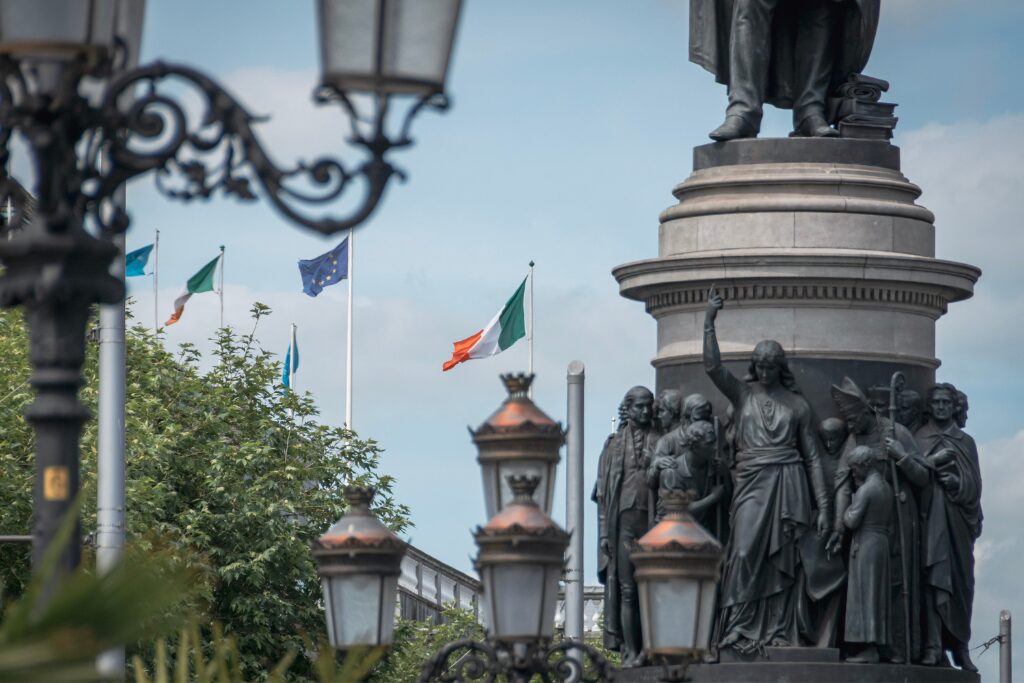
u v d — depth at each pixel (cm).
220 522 10075
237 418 10750
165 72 2369
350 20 2314
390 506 10962
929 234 4556
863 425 4366
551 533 3541
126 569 1602
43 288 2364
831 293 4419
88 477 8281
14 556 8656
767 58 4603
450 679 3644
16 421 8881
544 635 3553
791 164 4528
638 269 4547
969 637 4441
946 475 4375
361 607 3631
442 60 2334
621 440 4553
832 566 4319
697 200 4562
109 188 2392
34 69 2344
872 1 4588
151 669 8181
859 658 4312
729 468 4388
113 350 5291
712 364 4341
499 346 11544
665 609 3388
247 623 10025
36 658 1529
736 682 4272
